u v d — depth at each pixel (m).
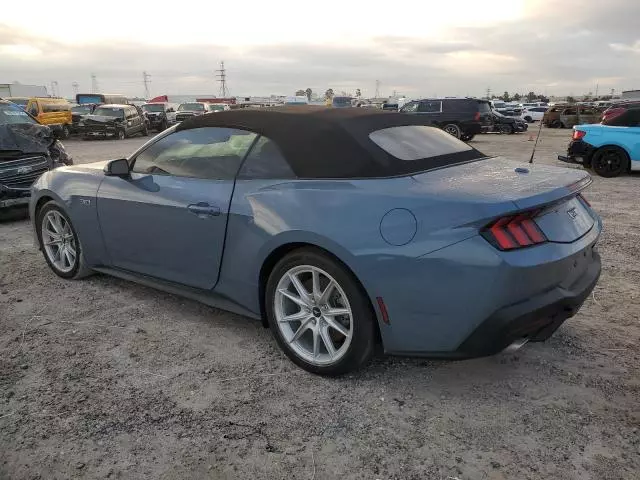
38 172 7.18
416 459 2.42
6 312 4.04
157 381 3.07
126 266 4.12
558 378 3.07
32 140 7.33
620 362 3.24
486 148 18.48
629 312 3.96
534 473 2.32
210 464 2.40
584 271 3.05
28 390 2.98
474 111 22.44
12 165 6.91
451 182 2.87
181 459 2.43
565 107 33.47
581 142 11.33
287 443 2.54
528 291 2.57
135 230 3.91
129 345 3.51
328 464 2.40
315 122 3.25
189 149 3.71
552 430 2.61
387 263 2.67
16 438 2.58
